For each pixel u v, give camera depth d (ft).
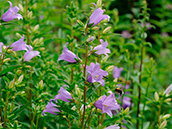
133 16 6.54
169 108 5.54
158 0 8.84
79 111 3.22
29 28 4.00
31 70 3.85
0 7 4.18
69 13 3.91
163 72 7.36
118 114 3.67
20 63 3.39
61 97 3.20
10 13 3.38
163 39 8.42
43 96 3.44
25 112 3.77
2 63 3.27
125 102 4.44
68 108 3.22
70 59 3.22
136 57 5.33
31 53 3.37
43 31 4.32
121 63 4.91
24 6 3.94
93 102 3.19
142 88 4.27
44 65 3.86
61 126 3.88
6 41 4.12
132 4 6.86
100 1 3.34
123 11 7.94
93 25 3.23
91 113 3.27
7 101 3.35
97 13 3.20
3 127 3.29
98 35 3.53
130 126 4.42
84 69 3.20
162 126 3.63
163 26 8.22
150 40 9.39
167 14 8.49
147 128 4.57
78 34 4.87
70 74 4.10
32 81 3.68
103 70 3.29
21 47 3.33
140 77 4.49
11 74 3.55
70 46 3.88
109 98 3.16
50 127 3.84
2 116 3.44
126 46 4.95
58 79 3.92
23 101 3.78
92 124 3.53
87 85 3.16
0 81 3.37
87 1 4.63
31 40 3.85
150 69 4.14
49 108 3.30
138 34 5.07
